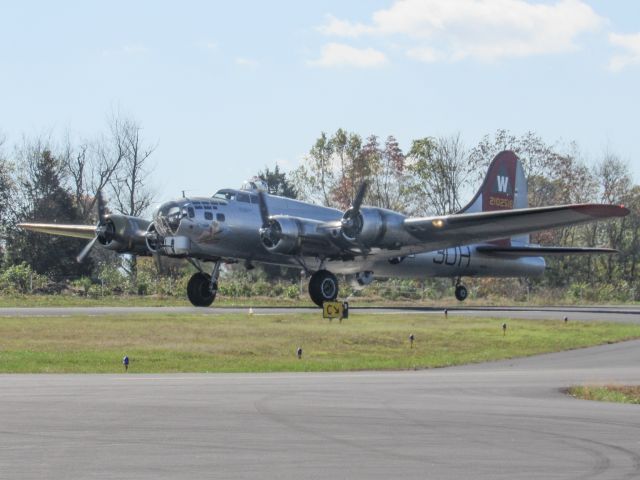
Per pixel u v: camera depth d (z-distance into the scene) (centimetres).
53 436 2388
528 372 4541
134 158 16850
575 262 17312
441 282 14350
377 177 19012
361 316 7994
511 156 11494
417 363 5094
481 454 2228
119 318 7069
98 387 3434
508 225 8488
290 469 2050
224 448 2266
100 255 15412
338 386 3603
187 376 4031
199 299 9100
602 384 3866
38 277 12150
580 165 18375
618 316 8606
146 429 2500
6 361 4628
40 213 15612
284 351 5559
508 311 9394
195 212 8600
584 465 2117
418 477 1986
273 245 8681
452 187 18388
